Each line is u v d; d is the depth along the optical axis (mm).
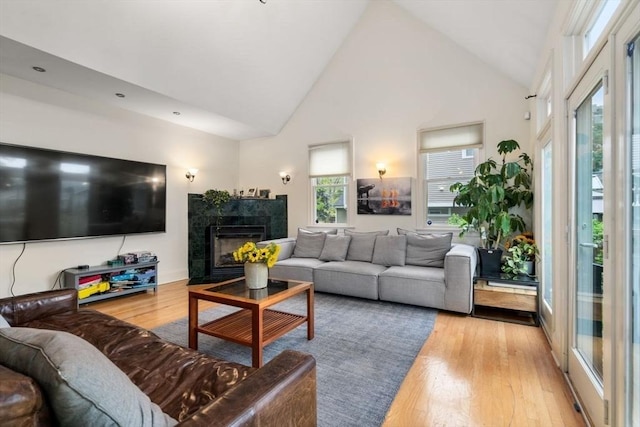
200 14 3309
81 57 2975
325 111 5293
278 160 5801
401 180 4629
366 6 4816
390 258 4008
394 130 4711
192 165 5309
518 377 2092
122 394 780
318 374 2146
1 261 3246
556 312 2303
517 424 1648
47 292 2219
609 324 1343
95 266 3959
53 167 3549
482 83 4109
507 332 2846
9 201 3232
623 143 1242
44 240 3480
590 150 1792
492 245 3816
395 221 4711
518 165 3545
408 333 2834
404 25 4609
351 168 5066
